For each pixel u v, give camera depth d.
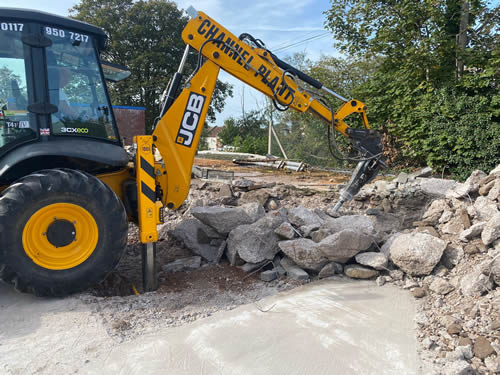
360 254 4.12
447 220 4.68
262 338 2.93
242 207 5.36
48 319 3.15
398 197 5.99
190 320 3.26
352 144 4.98
